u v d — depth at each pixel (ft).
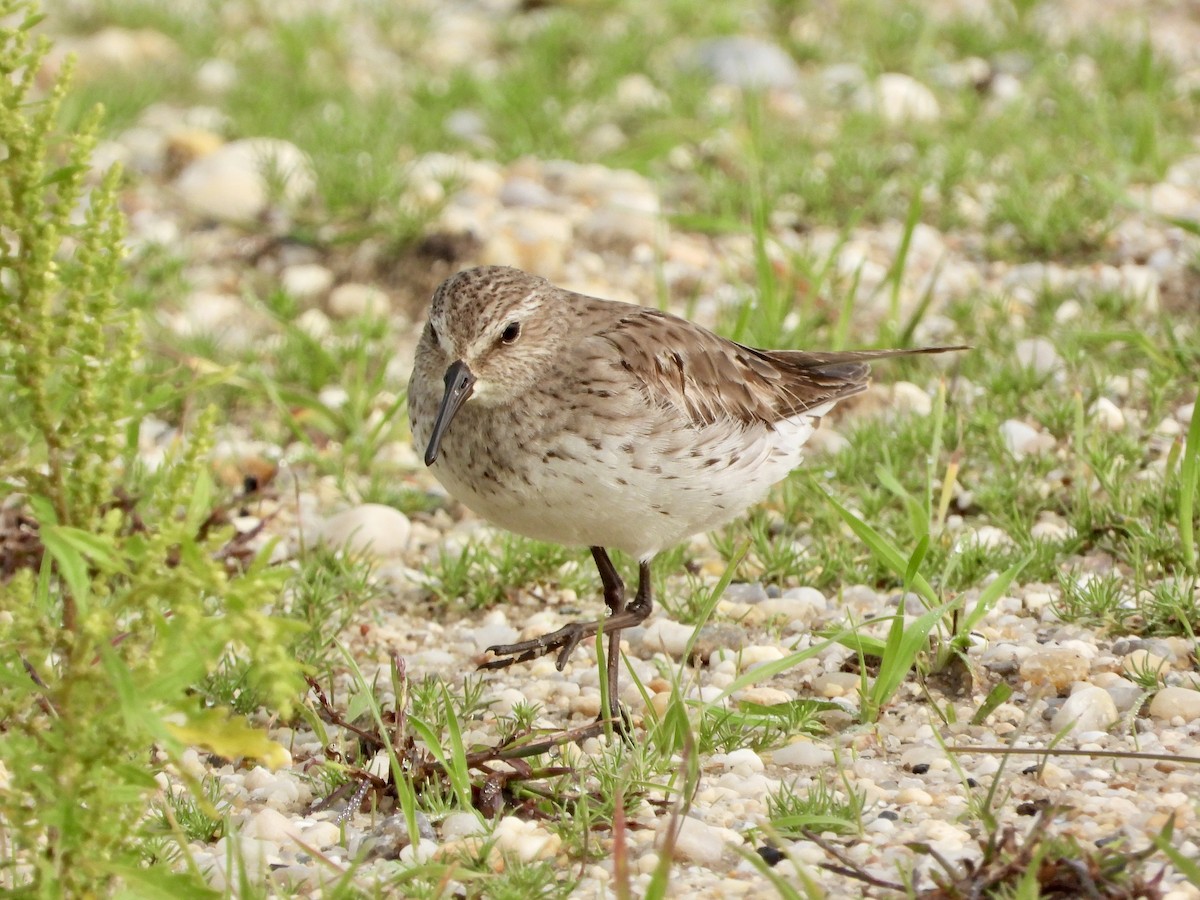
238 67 71.51
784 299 49.01
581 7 77.00
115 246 23.35
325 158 58.54
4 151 49.90
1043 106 65.16
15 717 25.04
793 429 36.09
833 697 32.37
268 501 43.60
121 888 23.79
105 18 74.84
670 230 56.95
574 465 32.12
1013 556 37.09
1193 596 33.99
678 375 33.53
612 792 27.73
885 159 59.57
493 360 32.09
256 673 20.93
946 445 42.88
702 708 29.45
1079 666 31.76
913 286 52.95
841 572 37.96
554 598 38.86
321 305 53.62
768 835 26.14
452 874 24.68
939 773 28.91
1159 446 42.32
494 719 32.32
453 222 55.93
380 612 38.40
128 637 23.81
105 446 23.45
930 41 69.87
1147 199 55.67
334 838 27.61
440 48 74.90
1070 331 47.67
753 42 70.28
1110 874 24.20
